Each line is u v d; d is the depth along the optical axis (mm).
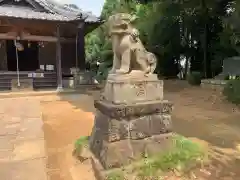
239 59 11648
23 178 3721
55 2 16141
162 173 3541
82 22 13320
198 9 13359
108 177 3338
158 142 3992
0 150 4910
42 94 12664
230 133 5559
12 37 13906
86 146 4566
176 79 17250
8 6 14422
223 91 9773
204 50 15352
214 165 3859
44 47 16750
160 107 4012
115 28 3918
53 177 3750
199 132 5656
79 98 11820
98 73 20125
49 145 5188
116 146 3648
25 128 6570
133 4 17078
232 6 11680
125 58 3908
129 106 3707
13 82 13508
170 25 16156
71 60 17000
